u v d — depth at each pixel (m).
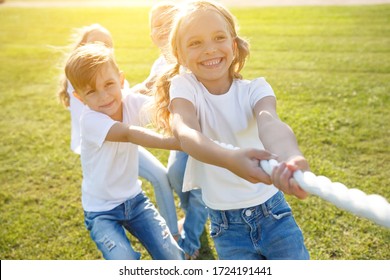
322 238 3.74
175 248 3.02
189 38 2.29
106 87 2.95
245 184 2.56
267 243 2.61
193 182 2.78
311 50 9.51
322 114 6.00
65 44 11.82
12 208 4.50
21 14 16.97
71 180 4.96
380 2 14.35
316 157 4.94
